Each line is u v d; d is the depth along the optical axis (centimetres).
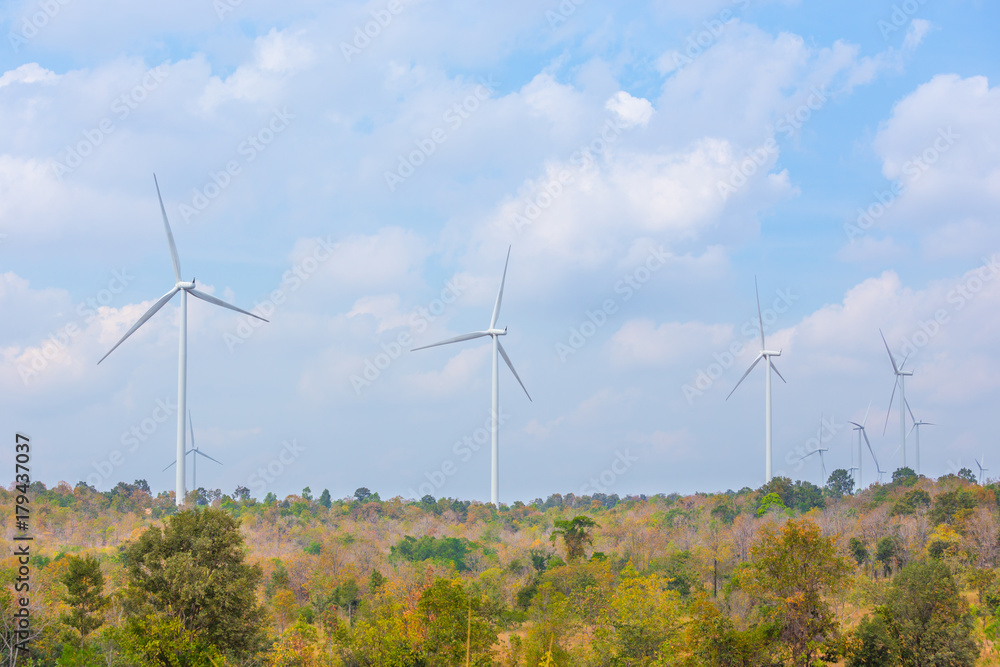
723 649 5000
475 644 5331
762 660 4962
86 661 5188
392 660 5159
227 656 5038
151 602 5022
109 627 5397
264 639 5350
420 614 5400
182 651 4759
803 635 5059
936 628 5181
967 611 5369
